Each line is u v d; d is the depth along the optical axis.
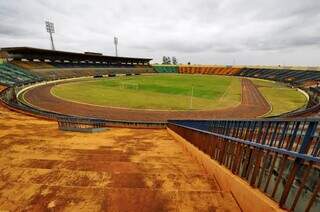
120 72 114.44
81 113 34.19
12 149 8.66
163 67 147.50
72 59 103.19
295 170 3.29
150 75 114.56
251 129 5.38
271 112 38.91
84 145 10.02
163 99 47.62
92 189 4.55
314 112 24.36
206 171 6.16
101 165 6.48
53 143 9.98
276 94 58.97
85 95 49.19
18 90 50.09
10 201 4.19
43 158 7.33
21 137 11.09
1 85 48.41
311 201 3.20
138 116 33.91
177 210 3.87
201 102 45.88
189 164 6.91
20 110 21.92
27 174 5.51
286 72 108.12
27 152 8.20
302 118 3.43
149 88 63.91
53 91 53.53
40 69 81.69
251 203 3.81
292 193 4.02
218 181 5.25
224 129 7.74
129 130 18.33
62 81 75.31
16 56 81.31
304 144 3.24
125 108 38.47
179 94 54.69
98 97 47.28
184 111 38.12
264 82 91.31
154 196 4.29
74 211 3.86
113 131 16.88
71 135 12.89
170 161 7.26
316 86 67.81
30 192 4.47
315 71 97.88
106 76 98.94
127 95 50.91
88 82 73.88
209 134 7.19
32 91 52.97
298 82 84.06
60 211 3.88
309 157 2.94
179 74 126.88
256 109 41.06
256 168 4.15
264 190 3.94
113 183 5.07
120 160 7.39
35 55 87.12
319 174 3.91
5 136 11.18
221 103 45.59
